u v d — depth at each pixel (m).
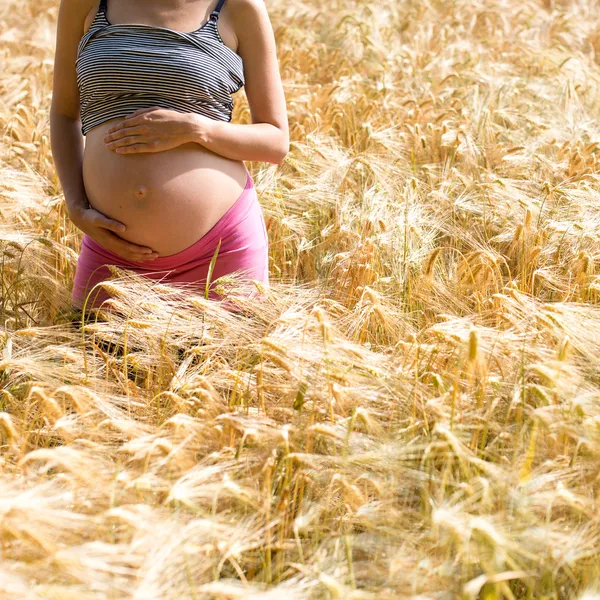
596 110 5.41
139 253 2.67
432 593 1.68
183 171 2.59
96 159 2.64
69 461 1.77
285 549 1.87
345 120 4.83
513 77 5.89
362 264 3.07
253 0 2.66
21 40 7.30
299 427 2.06
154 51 2.52
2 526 1.60
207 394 2.17
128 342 2.52
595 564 1.76
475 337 1.99
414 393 2.15
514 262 3.33
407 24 7.99
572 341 2.13
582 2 9.16
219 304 2.49
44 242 3.11
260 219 2.85
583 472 1.94
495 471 1.85
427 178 4.12
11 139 4.27
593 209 3.38
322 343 2.23
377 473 1.98
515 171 4.14
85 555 1.60
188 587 1.67
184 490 1.80
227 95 2.66
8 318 2.96
